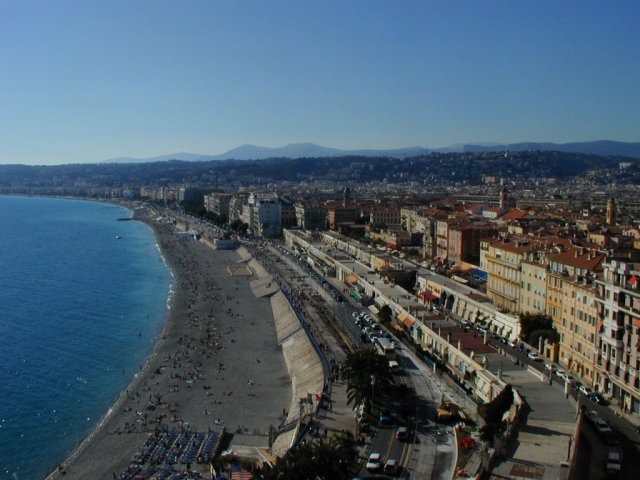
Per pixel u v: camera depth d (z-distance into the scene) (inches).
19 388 7554.1
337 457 4138.8
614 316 5497.1
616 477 3784.5
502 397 4466.0
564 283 6545.3
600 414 5036.9
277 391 7303.2
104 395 7381.9
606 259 6560.0
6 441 6230.3
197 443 5964.6
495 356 6328.7
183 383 7637.8
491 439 4284.0
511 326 7396.7
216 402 7022.6
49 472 5620.1
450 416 5157.5
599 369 5703.7
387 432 4950.8
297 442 4894.2
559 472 3700.8
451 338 6929.1
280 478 4045.3
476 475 3897.6
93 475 5477.4
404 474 4259.4
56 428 6520.7
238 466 5280.5
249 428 6304.1
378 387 5344.5
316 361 7367.1
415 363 6717.5
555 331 6771.7
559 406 5009.8
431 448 4653.1
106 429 6407.5
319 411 5615.2
